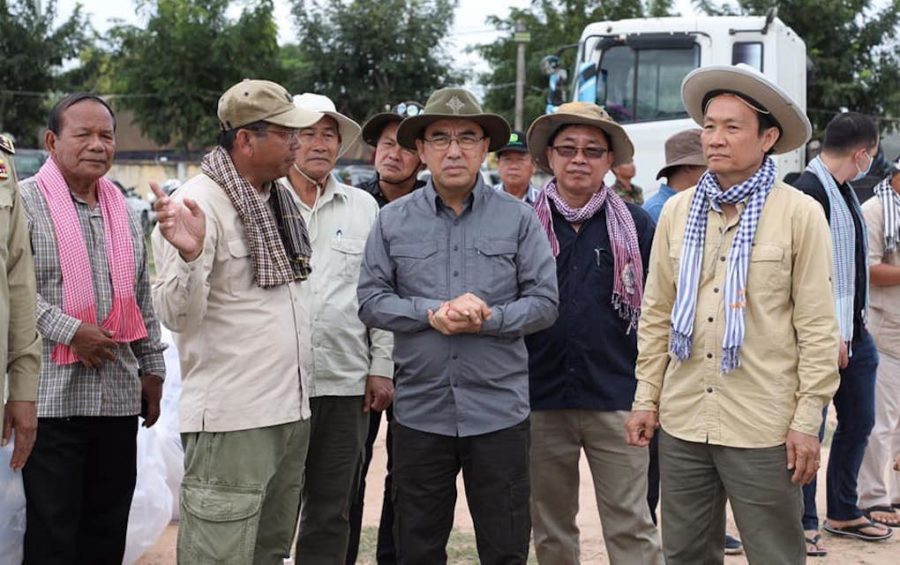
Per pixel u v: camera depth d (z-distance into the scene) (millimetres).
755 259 3340
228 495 3455
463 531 5535
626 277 4160
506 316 3518
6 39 33500
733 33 11852
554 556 4391
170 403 5414
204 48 30547
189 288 3299
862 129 4934
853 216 5035
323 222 4301
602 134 4184
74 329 3719
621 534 4242
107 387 3877
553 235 4211
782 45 12141
